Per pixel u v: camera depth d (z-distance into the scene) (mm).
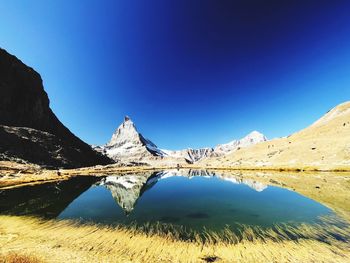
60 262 14508
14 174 75062
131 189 57469
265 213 29172
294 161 126625
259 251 16656
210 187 57500
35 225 24156
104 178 89688
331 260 14914
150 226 23812
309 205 31750
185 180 78938
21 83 173250
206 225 24219
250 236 20125
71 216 28609
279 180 63812
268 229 22188
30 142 125250
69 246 17625
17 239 19359
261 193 44438
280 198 38250
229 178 79312
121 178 90438
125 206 35594
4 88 155250
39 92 192500
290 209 30250
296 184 53406
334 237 19141
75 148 172375
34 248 17062
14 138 118625
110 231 21906
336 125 183250
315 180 59562
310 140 162500
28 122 160625
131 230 22312
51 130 179250
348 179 59250
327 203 32156
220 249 17188
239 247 17531
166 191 52844
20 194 46875
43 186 58875
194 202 38312
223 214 29453
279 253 16203
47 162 120500
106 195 46969
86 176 93438
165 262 14898
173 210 32406
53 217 28000
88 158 173125
